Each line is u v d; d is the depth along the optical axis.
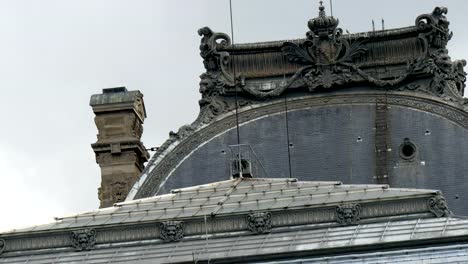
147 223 80.56
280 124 109.88
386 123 109.38
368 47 110.75
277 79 110.75
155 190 108.56
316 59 110.56
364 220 78.50
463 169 107.88
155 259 79.12
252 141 109.75
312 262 76.62
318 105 110.12
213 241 79.44
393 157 108.69
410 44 110.69
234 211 80.19
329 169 109.06
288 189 82.44
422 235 76.44
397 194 78.88
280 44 111.12
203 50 111.69
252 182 84.75
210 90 110.81
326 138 109.50
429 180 108.00
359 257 76.06
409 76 109.94
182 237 80.19
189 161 109.12
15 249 81.12
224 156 109.12
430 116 109.06
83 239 80.75
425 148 108.56
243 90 110.56
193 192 83.88
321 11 111.12
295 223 79.25
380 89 110.06
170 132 110.06
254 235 79.38
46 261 80.44
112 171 115.25
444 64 109.94
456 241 75.44
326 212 79.00
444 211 78.00
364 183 108.44
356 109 109.81
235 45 111.44
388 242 76.00
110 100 115.81
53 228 81.25
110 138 115.62
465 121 108.62
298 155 109.38
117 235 80.69
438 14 110.62
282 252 77.12
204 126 110.00
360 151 109.06
